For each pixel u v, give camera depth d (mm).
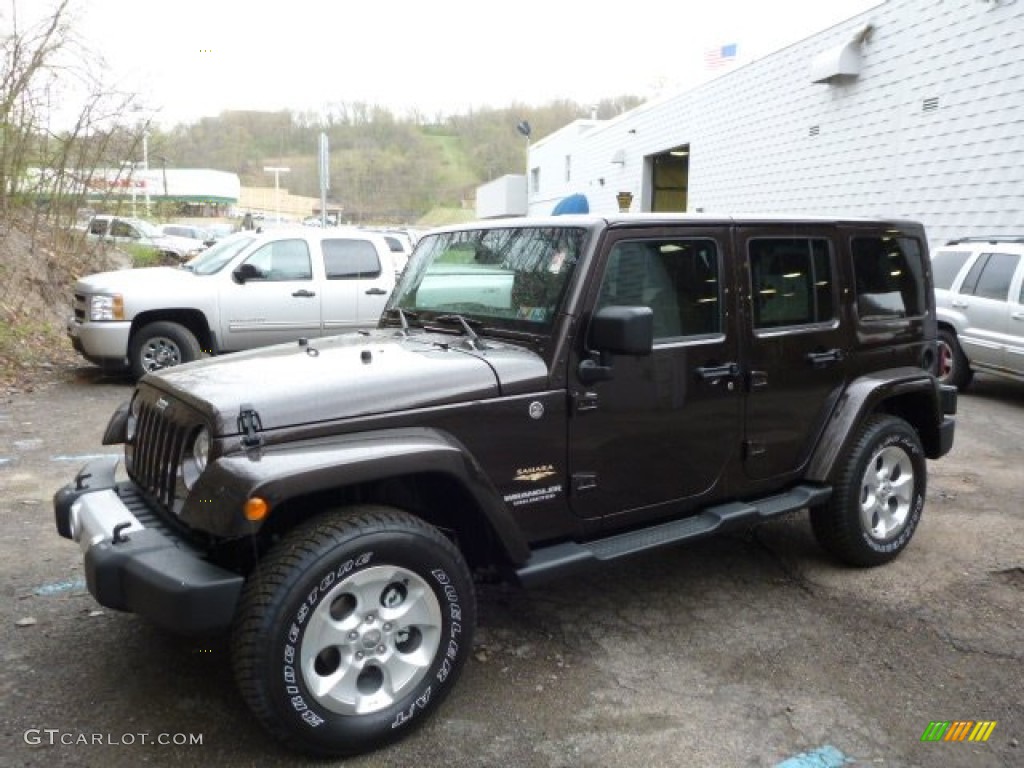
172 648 3586
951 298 9914
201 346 9625
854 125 14414
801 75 15930
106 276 9578
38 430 7312
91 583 2814
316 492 2871
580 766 2875
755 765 2898
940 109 12398
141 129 14414
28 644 3600
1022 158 10984
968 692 3377
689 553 4832
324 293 9953
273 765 2832
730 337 3877
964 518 5469
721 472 3947
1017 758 2961
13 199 13344
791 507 4109
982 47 11508
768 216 4062
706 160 20266
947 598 4254
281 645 2652
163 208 20969
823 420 4352
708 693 3342
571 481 3445
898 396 4867
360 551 2775
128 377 9875
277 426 2809
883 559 4609
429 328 3967
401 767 2848
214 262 9992
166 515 3119
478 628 3871
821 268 4305
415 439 2969
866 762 2924
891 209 13578
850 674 3504
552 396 3342
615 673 3484
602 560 3430
